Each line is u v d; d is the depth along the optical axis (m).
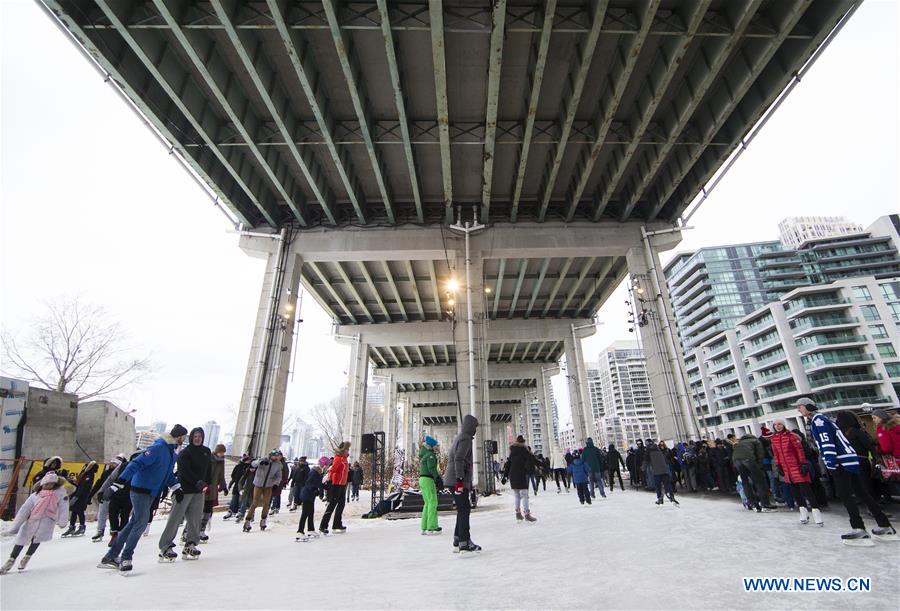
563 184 23.81
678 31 14.45
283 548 7.91
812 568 4.75
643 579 4.68
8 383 16.45
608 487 21.34
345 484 9.97
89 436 22.75
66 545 9.23
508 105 18.31
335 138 18.72
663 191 23.14
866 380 61.59
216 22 13.57
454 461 6.74
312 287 34.50
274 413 21.70
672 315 23.34
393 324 41.38
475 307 24.14
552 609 3.87
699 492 14.88
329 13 13.03
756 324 73.44
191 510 7.08
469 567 5.62
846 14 14.43
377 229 24.80
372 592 4.66
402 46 15.55
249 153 20.77
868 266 89.56
